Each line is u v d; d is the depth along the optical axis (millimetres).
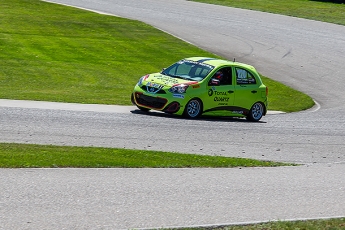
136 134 48250
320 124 62344
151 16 135375
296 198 32188
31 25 118062
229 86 61406
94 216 26938
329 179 37281
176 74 61719
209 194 31875
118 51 104062
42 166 35406
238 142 49094
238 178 36031
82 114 54594
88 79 82688
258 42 119438
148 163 38406
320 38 126812
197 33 122812
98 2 148375
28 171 34062
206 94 59719
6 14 126250
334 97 86562
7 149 39000
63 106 58469
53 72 84875
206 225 26250
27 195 29406
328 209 30469
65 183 32031
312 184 35594
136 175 35062
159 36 117438
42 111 54250
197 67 61719
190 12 143125
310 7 161250
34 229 24875
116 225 25984
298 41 122812
